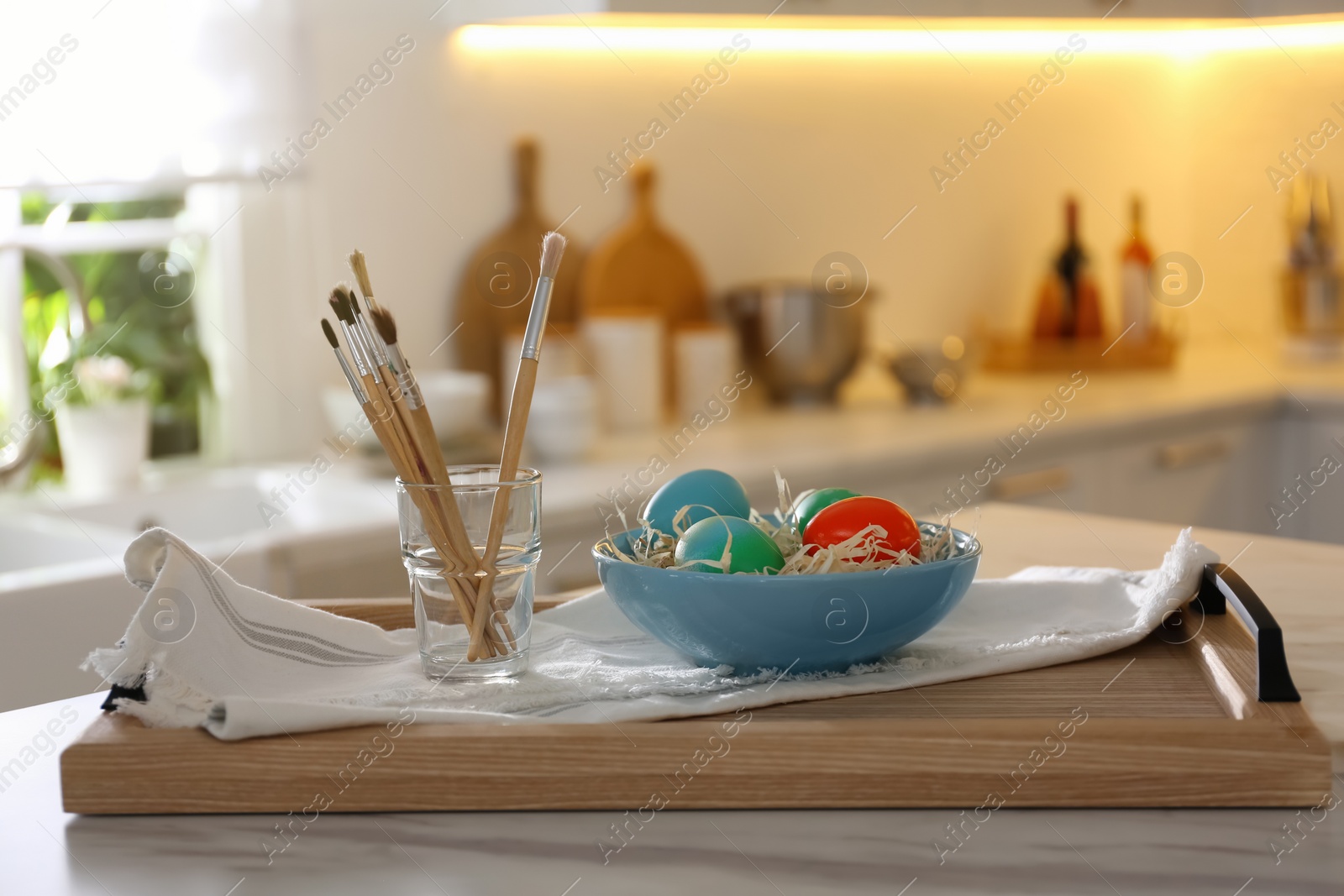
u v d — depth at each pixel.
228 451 2.43
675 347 2.64
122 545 1.85
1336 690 1.21
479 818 1.11
